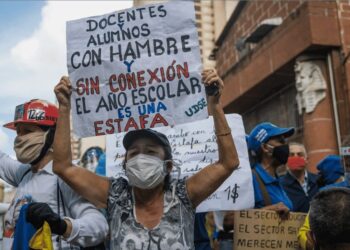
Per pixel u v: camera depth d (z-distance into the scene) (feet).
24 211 7.45
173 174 10.73
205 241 10.64
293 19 26.81
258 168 12.39
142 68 8.99
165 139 8.66
